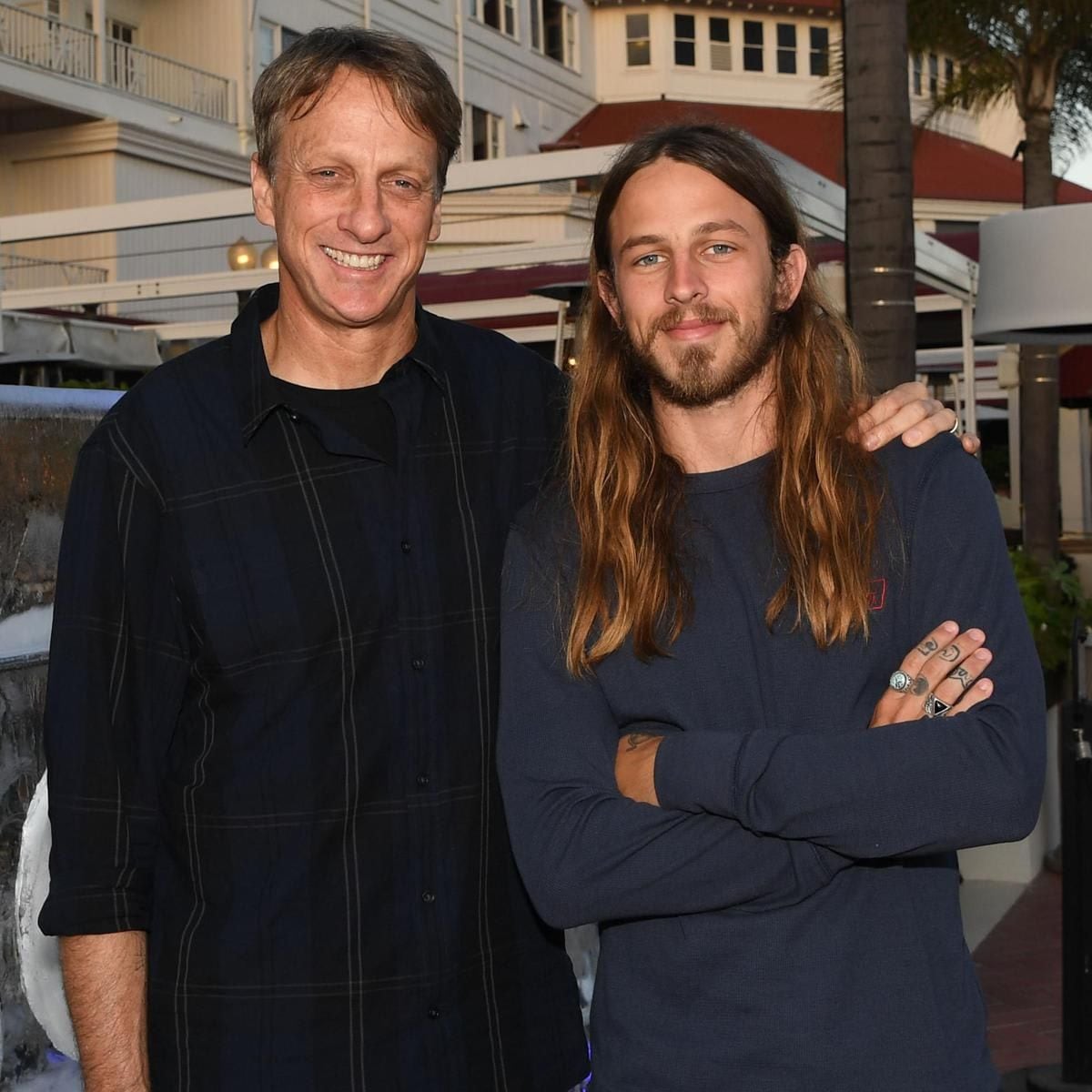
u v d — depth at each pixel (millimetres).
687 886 1776
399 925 1968
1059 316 4348
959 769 1734
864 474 1922
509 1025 2051
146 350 10422
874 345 5633
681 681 1907
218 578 1971
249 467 2004
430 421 2121
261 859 1943
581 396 2047
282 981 1926
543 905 1863
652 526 1935
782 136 30953
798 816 1729
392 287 2002
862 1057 1744
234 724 1968
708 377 1931
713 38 31844
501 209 14656
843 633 1854
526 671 1967
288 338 2051
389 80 1947
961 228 28719
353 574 1999
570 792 1888
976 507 1908
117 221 8672
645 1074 1810
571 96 30094
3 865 2109
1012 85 14156
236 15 21312
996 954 5340
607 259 2049
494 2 26953
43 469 2221
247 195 8398
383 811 1977
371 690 1987
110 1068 1928
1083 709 4059
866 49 5605
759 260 1960
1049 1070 4164
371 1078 1938
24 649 2162
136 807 1954
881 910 1811
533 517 2045
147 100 20375
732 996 1773
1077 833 4047
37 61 19578
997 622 1859
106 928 1898
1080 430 16328
